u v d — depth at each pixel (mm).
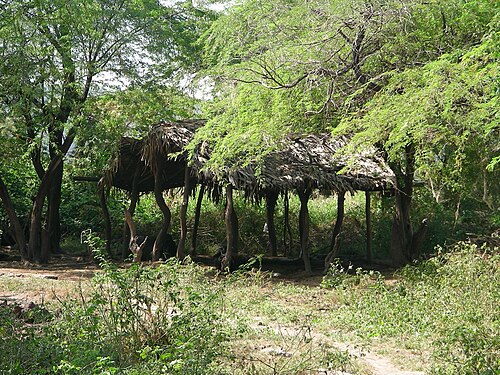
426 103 10328
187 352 6188
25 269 17453
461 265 11922
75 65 18406
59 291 12727
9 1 18203
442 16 13383
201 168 15898
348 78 13500
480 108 10086
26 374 6387
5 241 22438
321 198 26016
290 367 7289
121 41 19297
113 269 7859
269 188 16547
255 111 14023
